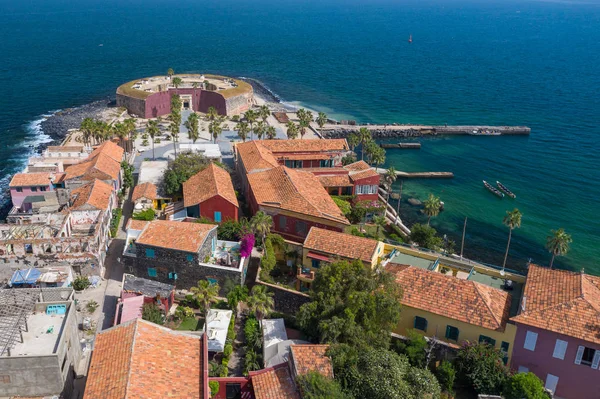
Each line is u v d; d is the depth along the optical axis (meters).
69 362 51.25
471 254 101.38
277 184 91.69
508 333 55.84
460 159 156.50
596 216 120.31
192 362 46.19
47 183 94.44
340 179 107.81
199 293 60.59
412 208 120.06
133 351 44.28
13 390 46.66
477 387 52.66
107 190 91.69
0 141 152.88
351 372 49.75
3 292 55.03
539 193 132.50
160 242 71.38
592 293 58.47
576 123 197.75
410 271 64.12
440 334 59.56
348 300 56.88
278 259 79.75
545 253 103.19
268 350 56.69
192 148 123.12
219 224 85.94
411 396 47.53
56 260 71.31
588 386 54.00
